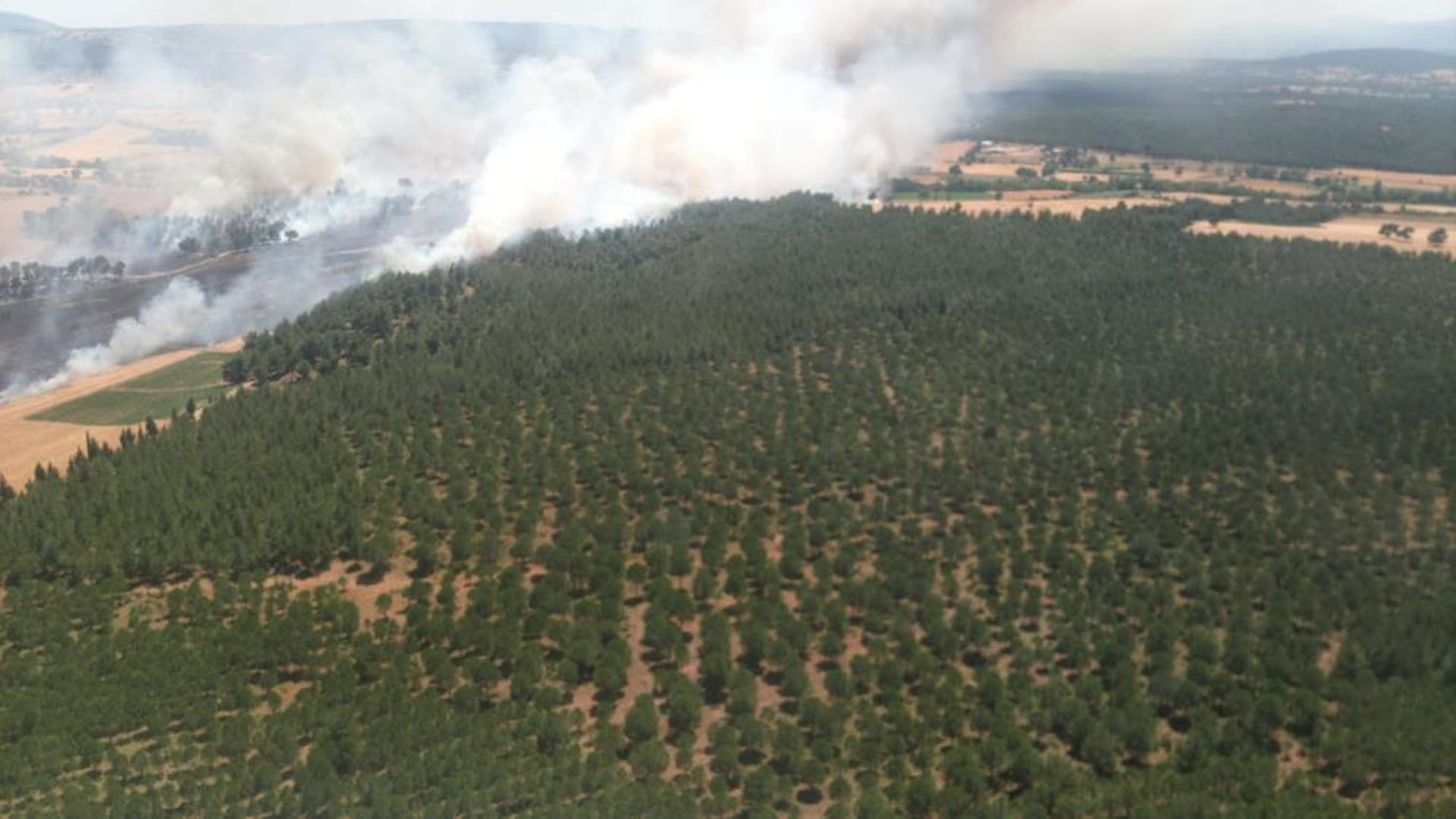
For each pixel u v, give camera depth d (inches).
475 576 6097.4
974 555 6166.3
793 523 6343.5
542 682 5260.8
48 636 5615.2
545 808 4281.5
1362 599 5526.6
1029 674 5201.8
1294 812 4168.3
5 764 4562.0
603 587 5772.6
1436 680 4960.6
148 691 5132.9
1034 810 4266.7
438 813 4252.0
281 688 5260.8
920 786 4343.0
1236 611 5492.1
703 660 5260.8
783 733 4717.0
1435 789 4416.8
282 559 6348.4
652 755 4603.8
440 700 5118.1
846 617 5536.4
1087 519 6437.0
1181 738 4832.7
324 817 4350.4
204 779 4598.9
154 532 6427.2
